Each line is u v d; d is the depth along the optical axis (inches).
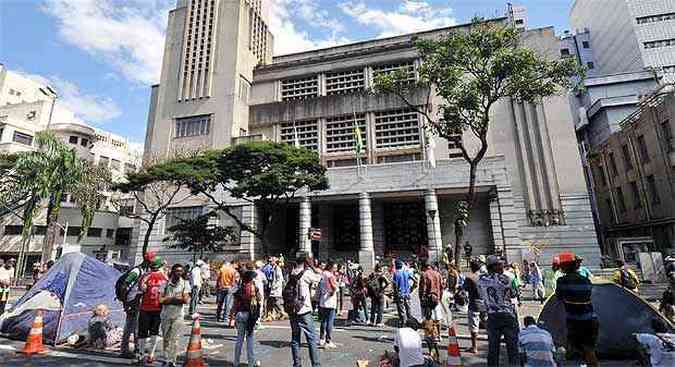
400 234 1143.0
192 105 1407.5
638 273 756.0
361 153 1243.2
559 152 1102.4
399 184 1026.7
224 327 426.0
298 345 243.0
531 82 551.2
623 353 276.4
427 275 350.6
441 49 572.7
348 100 1307.8
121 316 371.2
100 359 277.3
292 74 1459.2
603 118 1531.7
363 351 315.0
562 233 1032.8
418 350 201.3
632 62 2160.4
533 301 627.5
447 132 617.6
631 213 1165.1
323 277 340.2
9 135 1683.1
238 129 1364.4
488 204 1077.8
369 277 474.6
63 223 1644.9
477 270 322.3
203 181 789.2
